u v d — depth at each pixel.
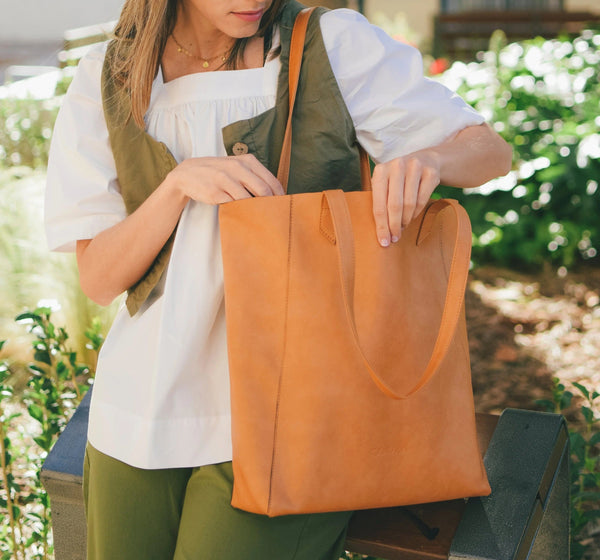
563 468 1.69
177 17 1.48
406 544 1.42
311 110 1.45
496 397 3.25
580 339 3.64
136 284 1.50
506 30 8.52
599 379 3.30
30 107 5.19
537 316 3.87
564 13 8.51
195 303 1.40
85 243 1.52
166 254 1.46
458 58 8.27
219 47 1.50
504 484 1.51
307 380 1.30
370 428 1.32
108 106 1.48
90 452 1.51
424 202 1.32
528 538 1.44
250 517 1.34
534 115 4.59
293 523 1.35
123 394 1.46
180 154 1.49
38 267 3.59
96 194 1.50
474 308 3.99
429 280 1.36
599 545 2.32
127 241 1.43
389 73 1.48
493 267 4.39
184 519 1.41
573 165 4.30
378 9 8.74
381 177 1.31
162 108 1.48
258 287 1.30
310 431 1.30
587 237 4.36
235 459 1.31
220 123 1.46
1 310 3.51
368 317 1.32
